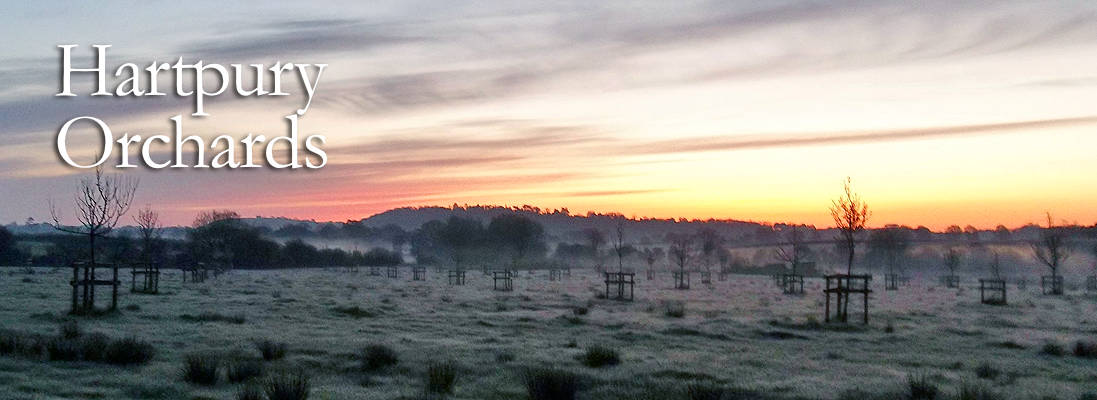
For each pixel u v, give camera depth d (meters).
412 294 59.84
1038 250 109.62
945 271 157.38
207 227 113.31
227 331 28.09
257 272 109.62
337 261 149.25
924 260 171.50
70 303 39.59
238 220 127.62
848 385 19.20
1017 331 34.69
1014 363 23.89
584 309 39.88
